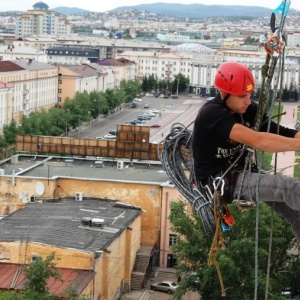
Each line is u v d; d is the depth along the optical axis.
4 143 126.69
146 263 66.25
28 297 41.94
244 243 47.16
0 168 78.88
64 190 72.31
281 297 48.91
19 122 167.75
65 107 159.12
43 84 183.62
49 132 141.75
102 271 55.06
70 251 52.62
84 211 65.25
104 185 71.69
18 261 52.75
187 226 51.47
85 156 85.38
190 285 51.12
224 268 47.31
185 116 198.38
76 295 45.81
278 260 53.03
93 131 164.12
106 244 55.53
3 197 72.38
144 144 81.56
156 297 62.84
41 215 62.69
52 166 80.19
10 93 159.25
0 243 52.97
